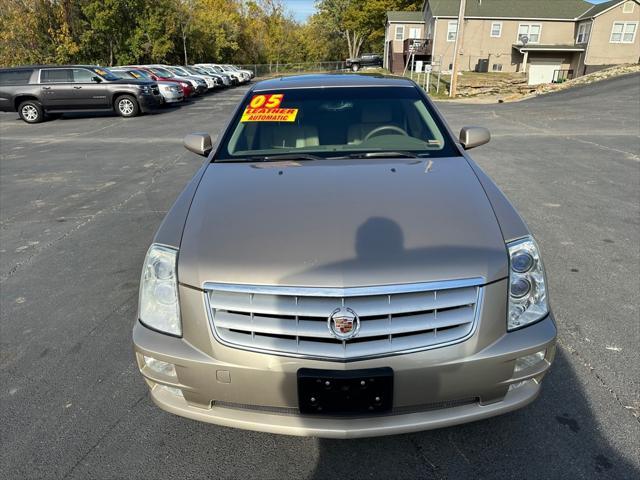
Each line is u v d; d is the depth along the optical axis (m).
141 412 2.44
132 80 16.14
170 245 2.01
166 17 34.12
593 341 2.88
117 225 5.28
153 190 6.72
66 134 12.53
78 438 2.28
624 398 2.41
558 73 35.97
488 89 24.64
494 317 1.83
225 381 1.85
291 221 2.06
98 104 15.69
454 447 2.17
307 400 1.82
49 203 6.21
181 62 41.62
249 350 1.81
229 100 21.92
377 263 1.80
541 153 8.48
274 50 65.12
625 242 4.39
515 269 1.90
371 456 2.14
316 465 2.10
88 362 2.85
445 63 37.22
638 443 2.14
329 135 3.04
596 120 12.32
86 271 4.11
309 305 1.76
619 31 32.31
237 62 55.91
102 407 2.48
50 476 2.07
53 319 3.34
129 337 3.11
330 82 3.51
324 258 1.83
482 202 2.18
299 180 2.46
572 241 4.44
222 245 1.94
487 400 1.91
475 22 36.19
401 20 42.31
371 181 2.41
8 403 2.52
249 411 1.92
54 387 2.64
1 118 16.78
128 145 10.57
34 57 28.70
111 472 2.09
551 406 2.37
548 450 2.13
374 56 52.06
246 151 2.98
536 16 35.59
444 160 2.73
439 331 1.79
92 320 3.32
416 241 1.91
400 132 3.05
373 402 1.80
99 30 31.33
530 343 1.85
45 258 4.42
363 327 1.75
